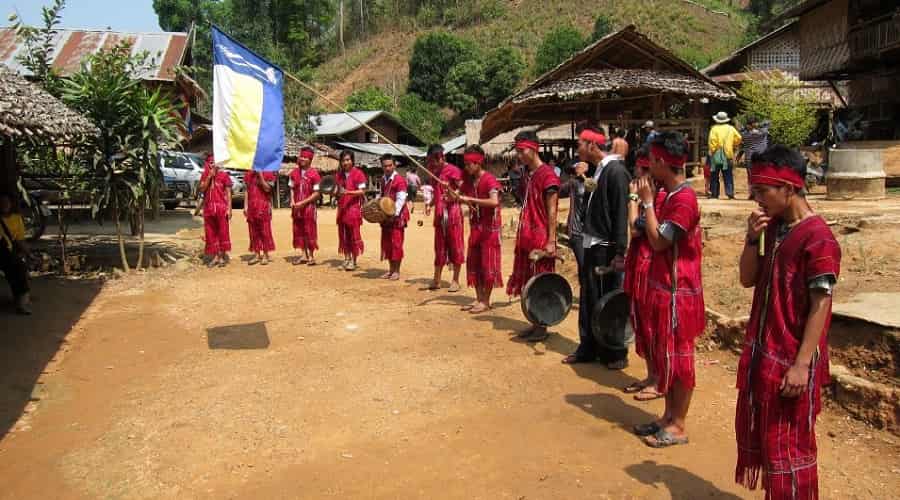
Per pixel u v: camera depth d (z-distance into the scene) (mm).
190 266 10922
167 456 4324
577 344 6574
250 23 66500
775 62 32750
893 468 3953
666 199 4316
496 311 7828
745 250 3291
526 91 19531
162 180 10750
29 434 4688
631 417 4816
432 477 3998
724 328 5973
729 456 4191
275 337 6922
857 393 4555
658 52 19812
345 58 80438
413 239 14656
